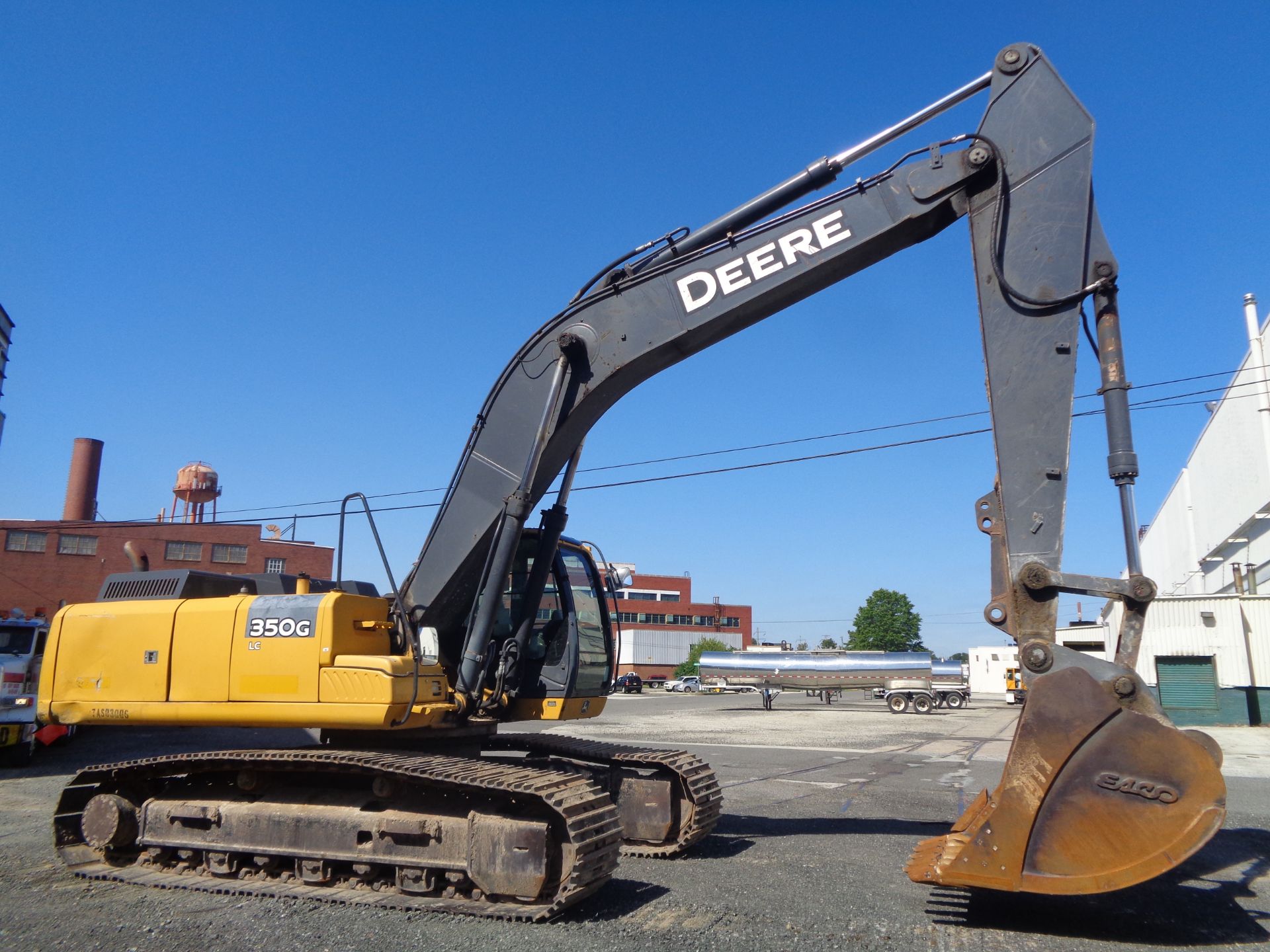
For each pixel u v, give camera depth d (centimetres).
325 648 668
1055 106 595
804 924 564
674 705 4256
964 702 4178
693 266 677
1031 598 542
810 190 659
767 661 4219
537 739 856
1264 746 2022
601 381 686
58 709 757
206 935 547
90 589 4350
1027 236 585
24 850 823
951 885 520
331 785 694
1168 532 5031
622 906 608
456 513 724
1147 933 546
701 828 768
